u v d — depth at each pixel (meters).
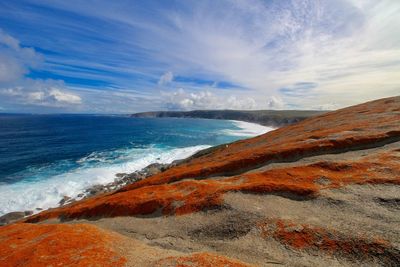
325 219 16.28
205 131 187.38
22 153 90.81
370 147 30.77
